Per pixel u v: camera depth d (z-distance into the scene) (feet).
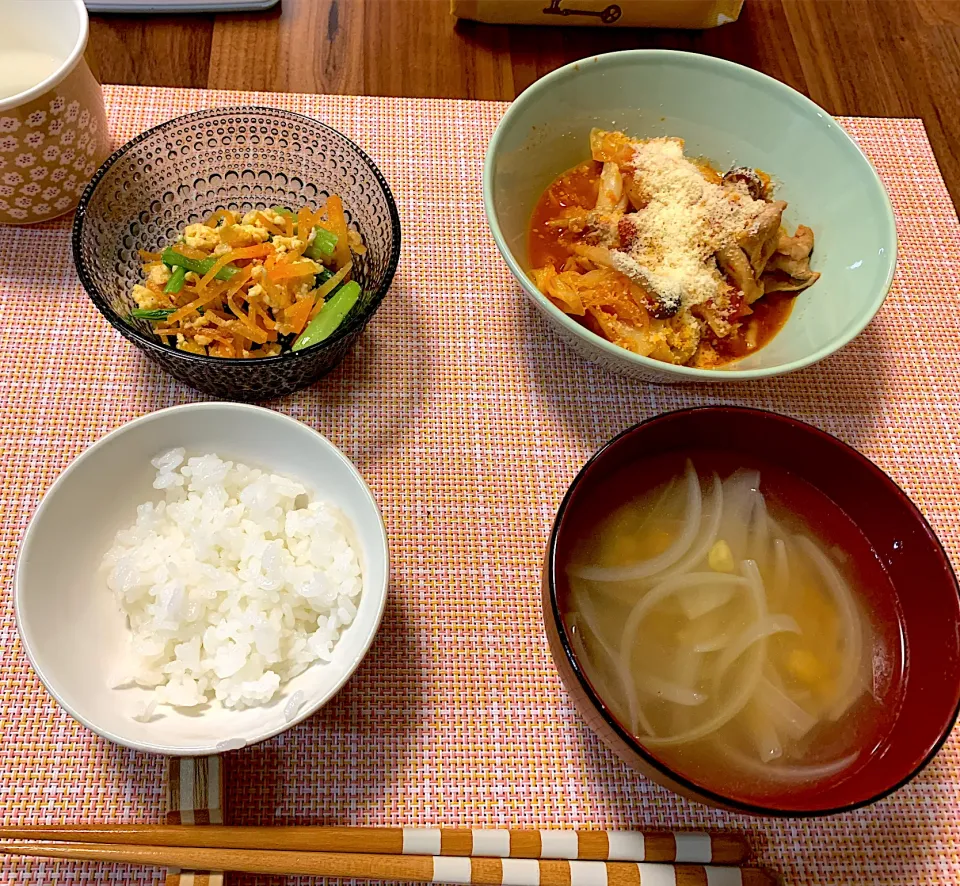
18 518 0.95
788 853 0.87
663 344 1.01
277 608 0.86
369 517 0.86
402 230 1.18
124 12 1.31
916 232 1.26
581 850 0.82
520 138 1.07
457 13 1.37
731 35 1.43
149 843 0.78
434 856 0.81
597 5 1.36
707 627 0.88
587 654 0.85
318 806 0.85
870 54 1.44
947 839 0.88
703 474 0.95
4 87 1.05
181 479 0.89
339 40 1.34
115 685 0.81
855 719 0.84
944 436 1.10
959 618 0.79
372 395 1.06
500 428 1.06
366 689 0.90
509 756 0.88
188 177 1.10
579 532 0.90
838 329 1.00
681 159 1.10
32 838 0.77
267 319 1.02
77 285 1.09
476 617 0.94
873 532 0.90
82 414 1.01
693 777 0.80
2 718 0.86
